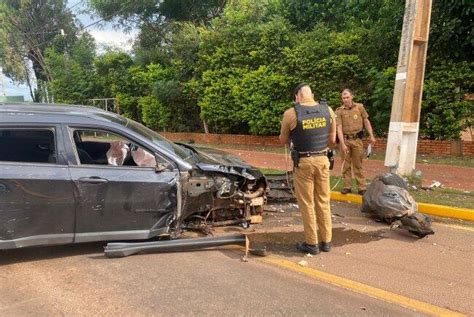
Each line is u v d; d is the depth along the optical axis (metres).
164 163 4.78
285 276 4.13
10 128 4.35
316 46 12.96
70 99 27.48
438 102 10.64
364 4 13.97
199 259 4.59
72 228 4.45
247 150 14.00
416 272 4.23
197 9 21.78
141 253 4.74
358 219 6.09
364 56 12.17
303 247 4.77
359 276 4.14
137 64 21.77
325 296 3.69
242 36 15.53
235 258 4.64
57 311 3.46
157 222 4.76
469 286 3.91
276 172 9.19
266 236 5.34
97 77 25.44
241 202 5.46
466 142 10.55
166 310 3.45
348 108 7.05
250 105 14.73
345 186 7.26
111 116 5.17
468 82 10.31
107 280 4.04
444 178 8.33
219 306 3.50
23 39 37.88
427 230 5.14
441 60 10.72
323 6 15.96
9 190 4.20
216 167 5.14
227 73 15.88
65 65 29.36
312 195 4.69
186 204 5.02
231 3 17.64
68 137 4.53
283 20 15.14
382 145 11.74
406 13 7.51
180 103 18.78
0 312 3.45
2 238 4.22
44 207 4.32
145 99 20.17
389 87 11.17
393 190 5.75
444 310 3.47
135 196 4.59
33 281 4.05
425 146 11.11
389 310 3.45
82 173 4.45
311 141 4.57
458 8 10.16
